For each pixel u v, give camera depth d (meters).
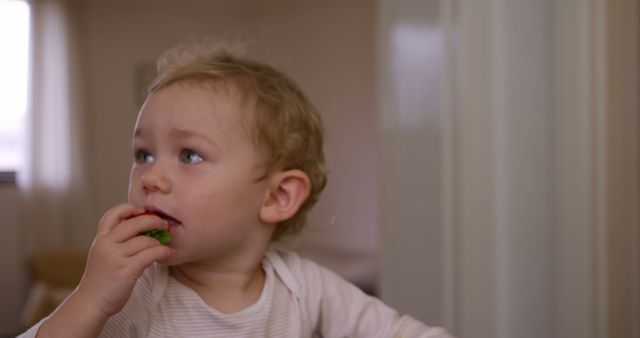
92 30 5.03
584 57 1.69
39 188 4.62
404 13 1.94
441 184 1.77
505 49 1.78
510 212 1.78
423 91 1.85
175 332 0.81
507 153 1.78
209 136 0.80
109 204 5.10
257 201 0.85
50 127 4.66
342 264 4.29
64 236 4.74
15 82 4.64
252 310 0.85
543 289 1.81
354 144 4.96
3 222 4.53
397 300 1.94
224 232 0.81
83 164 4.80
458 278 1.74
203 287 0.85
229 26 5.80
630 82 1.72
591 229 1.68
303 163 0.94
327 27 5.18
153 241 0.73
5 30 4.60
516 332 1.77
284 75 1.00
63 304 0.71
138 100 5.26
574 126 1.72
